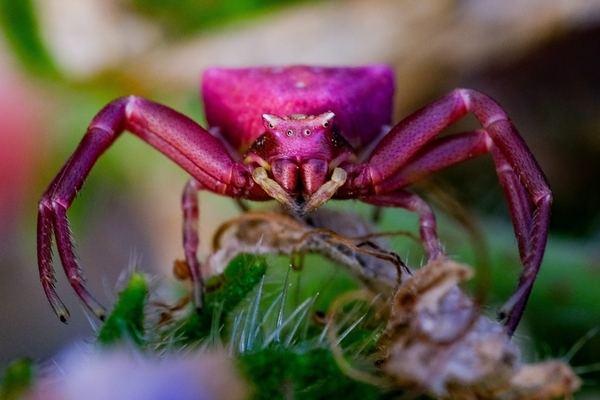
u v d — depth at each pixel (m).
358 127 0.05
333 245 0.05
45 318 0.06
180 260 0.05
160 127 0.05
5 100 0.07
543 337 0.06
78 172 0.05
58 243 0.05
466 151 0.05
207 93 0.05
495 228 0.07
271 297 0.05
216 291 0.05
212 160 0.05
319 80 0.05
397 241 0.06
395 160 0.05
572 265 0.06
